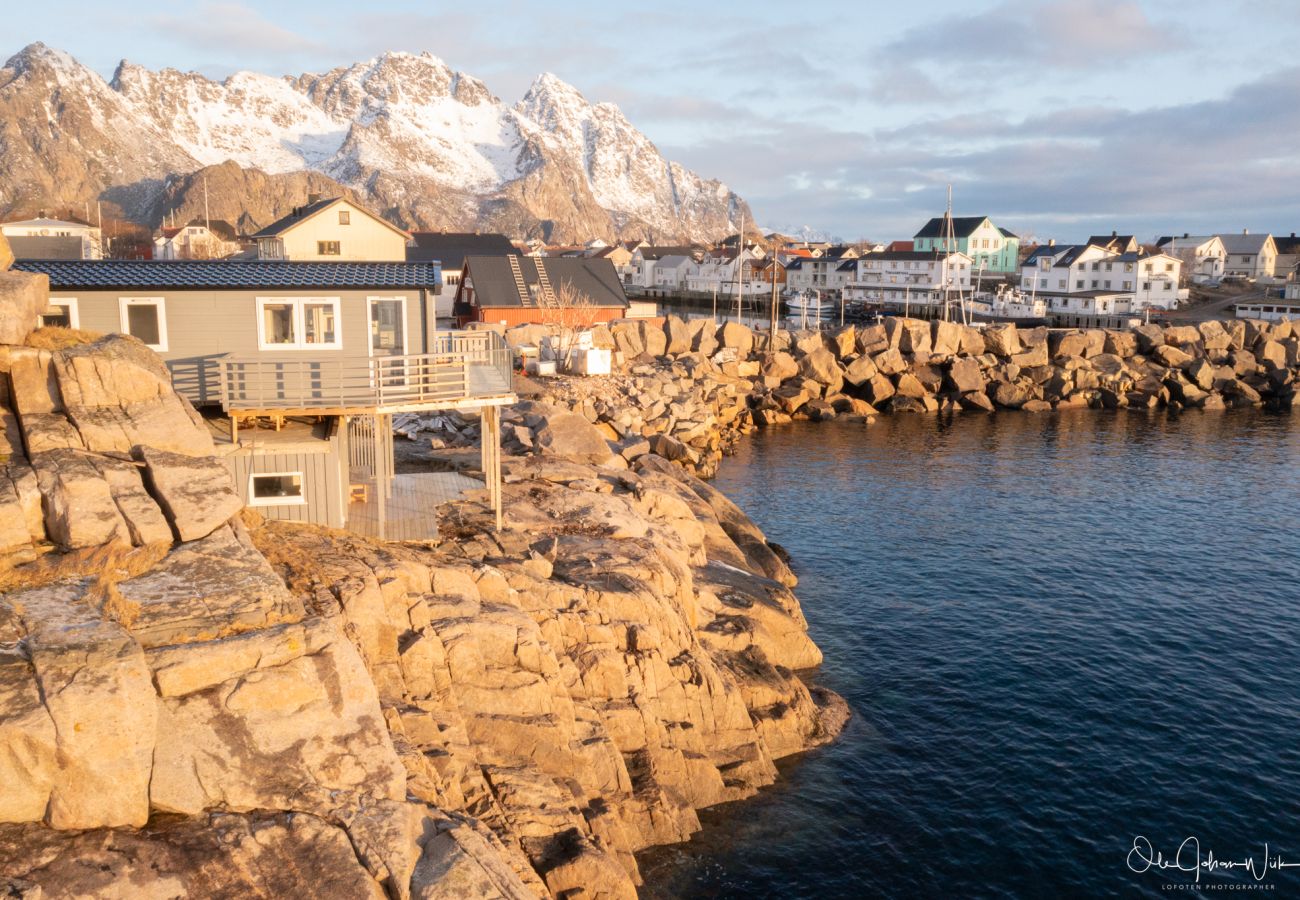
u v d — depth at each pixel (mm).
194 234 151375
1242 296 165625
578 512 33500
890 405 85125
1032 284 163625
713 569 36094
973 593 40656
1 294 21469
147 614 16453
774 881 22781
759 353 84875
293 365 27750
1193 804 25984
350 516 30359
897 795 26297
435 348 29453
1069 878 23203
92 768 13969
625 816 23031
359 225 88188
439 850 15445
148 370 21938
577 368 71188
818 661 33750
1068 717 30391
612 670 25234
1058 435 75500
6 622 15594
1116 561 44781
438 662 21781
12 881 12844
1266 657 34688
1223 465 64938
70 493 18734
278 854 14281
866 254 195125
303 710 15914
